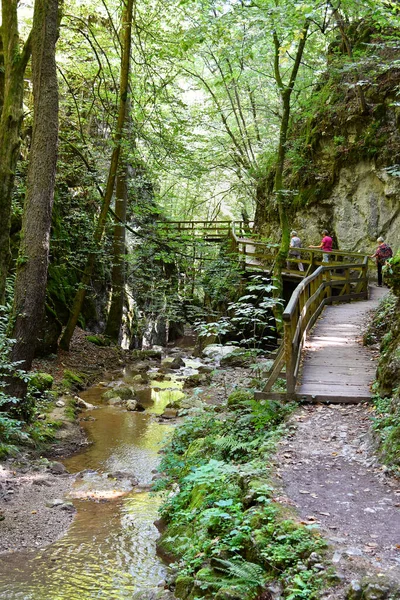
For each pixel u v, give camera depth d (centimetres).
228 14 1277
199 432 870
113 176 1652
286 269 2042
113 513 705
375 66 1998
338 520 461
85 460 914
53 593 514
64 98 1941
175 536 592
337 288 1986
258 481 540
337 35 2272
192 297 2244
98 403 1294
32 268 978
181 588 468
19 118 1019
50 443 968
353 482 545
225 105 2912
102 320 2066
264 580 416
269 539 446
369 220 2069
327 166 2239
